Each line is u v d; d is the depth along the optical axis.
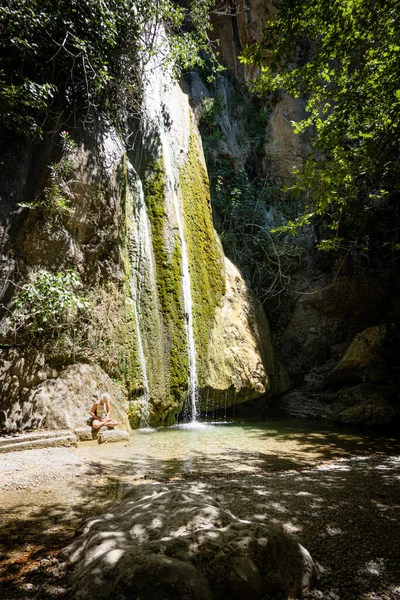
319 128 9.59
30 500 5.05
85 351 9.80
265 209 18.98
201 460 7.51
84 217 10.17
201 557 2.89
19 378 8.68
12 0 8.45
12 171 9.64
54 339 9.29
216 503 4.03
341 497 4.94
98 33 10.02
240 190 18.03
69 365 9.52
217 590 2.72
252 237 17.81
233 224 17.89
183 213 14.24
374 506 4.62
